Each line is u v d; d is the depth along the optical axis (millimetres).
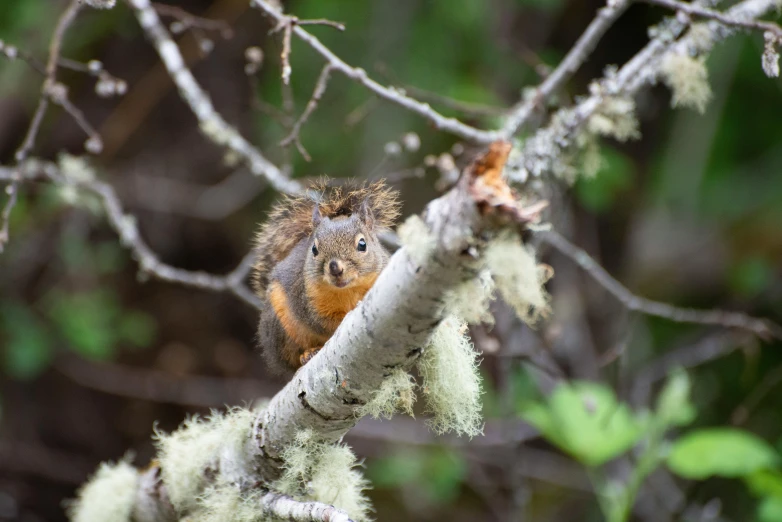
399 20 12023
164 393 14031
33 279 13039
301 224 7035
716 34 7371
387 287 4324
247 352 14562
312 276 6223
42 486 13820
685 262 14539
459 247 3910
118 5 12656
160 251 14203
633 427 7980
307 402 5031
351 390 4797
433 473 12305
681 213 14578
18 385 13898
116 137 13477
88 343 12383
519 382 11383
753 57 13289
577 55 7523
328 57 6555
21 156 7086
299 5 12180
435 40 12023
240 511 5523
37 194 12867
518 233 3930
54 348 12922
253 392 14164
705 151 13820
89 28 12719
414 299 4223
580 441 7898
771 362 13562
